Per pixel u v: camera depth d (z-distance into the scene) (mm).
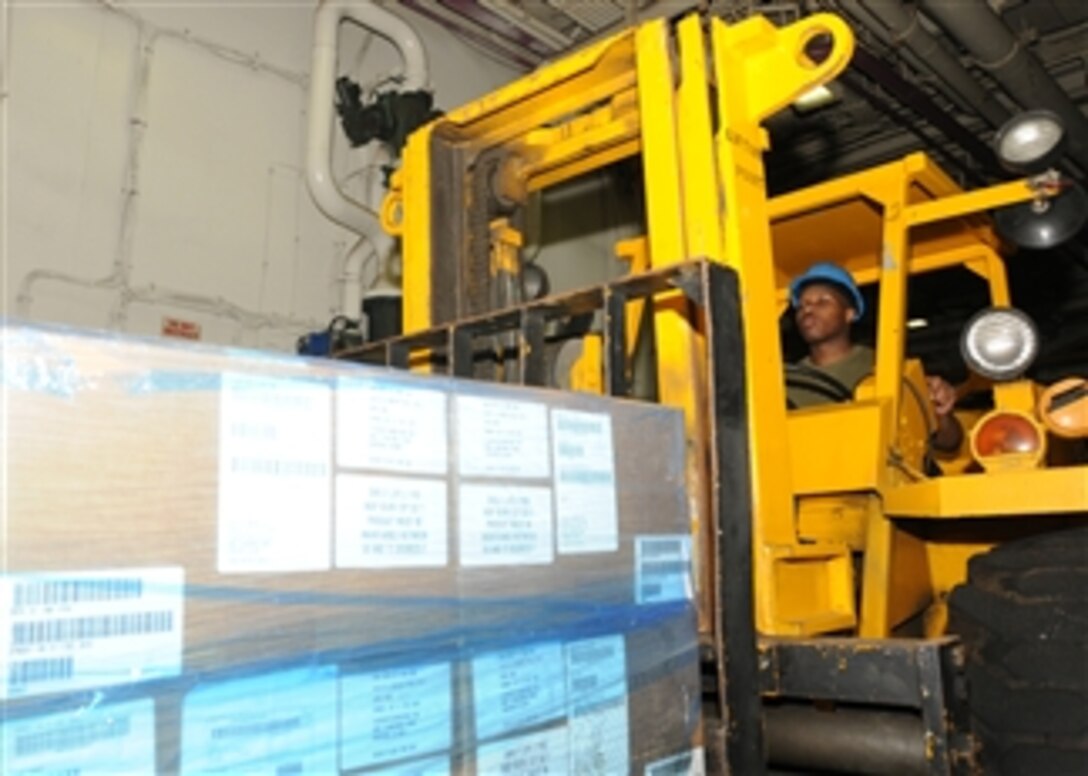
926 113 4332
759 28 1616
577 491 1111
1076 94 4922
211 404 810
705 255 1538
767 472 1507
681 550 1241
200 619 772
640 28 1687
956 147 5164
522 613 1016
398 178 2217
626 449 1192
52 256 3402
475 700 955
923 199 2463
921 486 1641
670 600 1205
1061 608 1356
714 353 1307
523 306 1486
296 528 845
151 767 726
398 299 4020
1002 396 1707
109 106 3641
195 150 3898
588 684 1071
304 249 4258
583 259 5383
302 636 833
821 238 2646
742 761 1250
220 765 764
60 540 707
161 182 3766
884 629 1843
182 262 3791
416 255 2092
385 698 881
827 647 1347
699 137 1590
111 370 755
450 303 2088
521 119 2062
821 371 2404
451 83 5066
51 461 712
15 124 3350
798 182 5746
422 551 937
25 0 3424
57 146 3461
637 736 1121
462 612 961
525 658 1011
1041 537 1481
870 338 3967
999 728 1366
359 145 4469
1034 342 1666
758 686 1314
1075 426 1491
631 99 1959
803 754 1461
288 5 4371
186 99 3898
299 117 4340
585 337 2152
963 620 1472
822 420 2008
